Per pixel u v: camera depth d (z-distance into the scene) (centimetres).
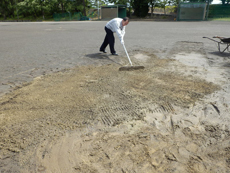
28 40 995
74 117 260
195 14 2900
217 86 350
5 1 5284
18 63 535
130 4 4178
